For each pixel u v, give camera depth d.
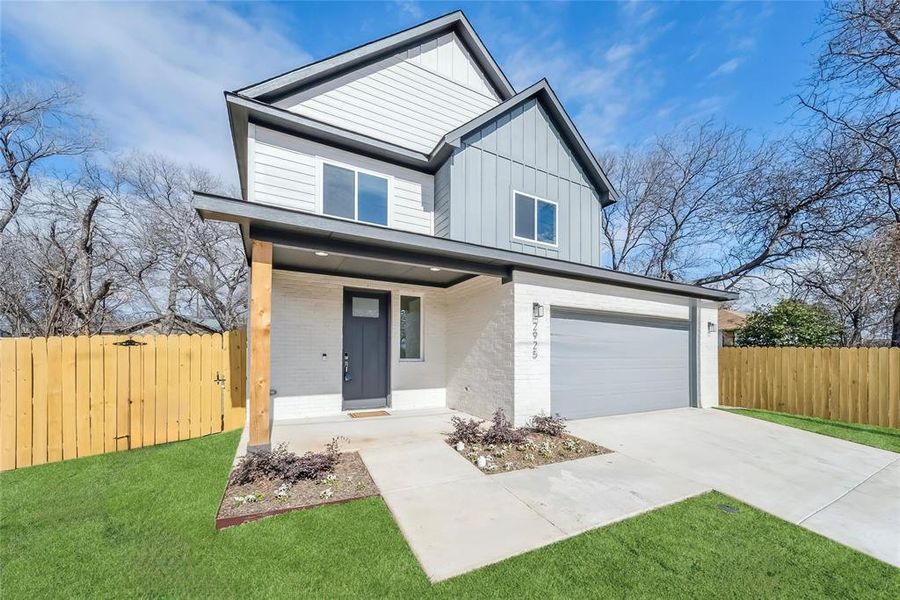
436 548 2.90
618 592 2.46
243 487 3.79
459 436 5.52
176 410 5.82
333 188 7.49
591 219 10.03
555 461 4.88
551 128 9.50
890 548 3.04
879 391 7.39
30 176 12.88
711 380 9.50
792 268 13.65
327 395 7.34
